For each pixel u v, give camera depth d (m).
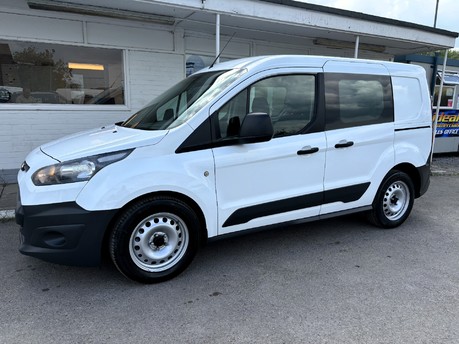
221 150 3.41
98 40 6.97
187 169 3.26
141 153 3.12
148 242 3.25
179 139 3.25
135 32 7.25
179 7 5.68
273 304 3.01
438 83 10.70
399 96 4.60
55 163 3.05
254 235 4.54
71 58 6.95
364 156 4.29
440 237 4.56
